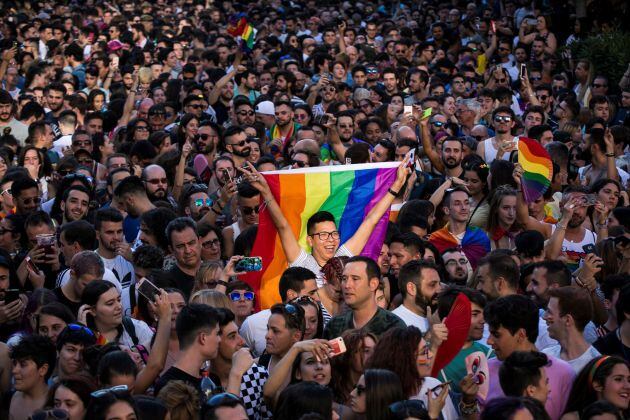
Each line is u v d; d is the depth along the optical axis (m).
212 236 15.00
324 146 21.97
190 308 10.52
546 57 30.20
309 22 40.22
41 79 30.48
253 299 13.22
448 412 10.16
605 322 12.84
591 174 19.78
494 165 16.80
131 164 19.72
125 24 40.16
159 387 10.26
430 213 16.11
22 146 23.61
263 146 22.34
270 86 28.52
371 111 25.67
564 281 12.41
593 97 23.94
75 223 14.62
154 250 14.10
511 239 16.12
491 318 10.62
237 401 8.91
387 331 10.10
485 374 10.26
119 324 12.09
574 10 33.12
